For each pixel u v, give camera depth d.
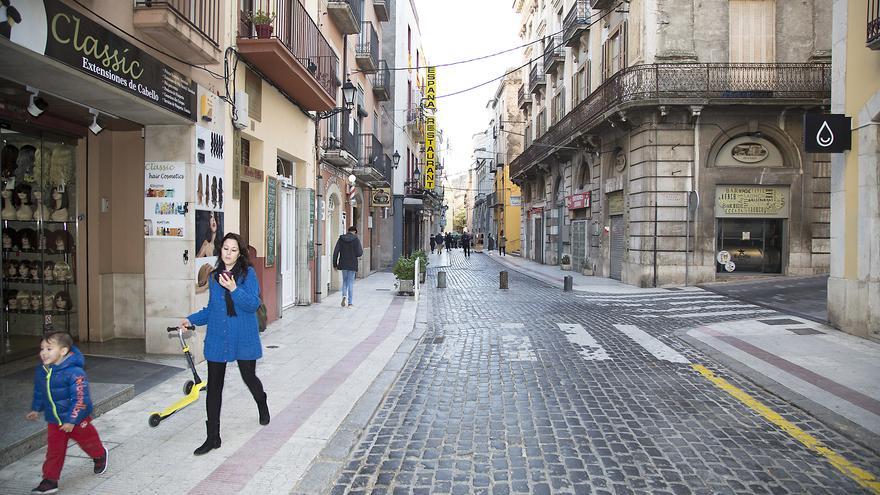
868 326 9.02
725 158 18.17
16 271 6.83
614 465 4.33
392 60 28.78
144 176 7.52
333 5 14.95
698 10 18.00
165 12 6.08
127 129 7.95
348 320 11.12
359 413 5.46
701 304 13.66
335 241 17.39
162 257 7.27
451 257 44.69
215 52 7.21
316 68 11.88
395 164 28.03
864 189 9.04
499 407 5.80
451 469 4.26
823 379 6.80
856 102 9.22
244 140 9.80
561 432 5.06
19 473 3.95
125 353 7.39
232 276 4.55
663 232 17.97
